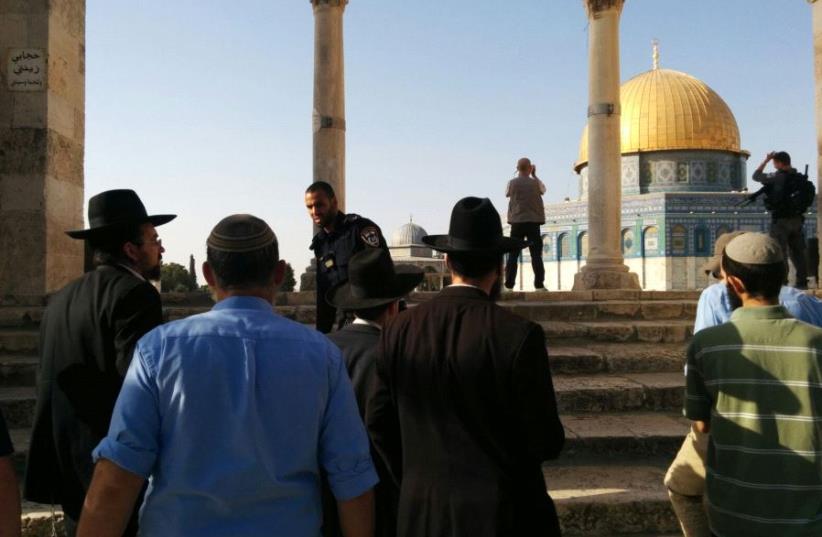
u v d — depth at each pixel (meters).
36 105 8.79
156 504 2.08
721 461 2.91
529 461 2.60
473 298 2.79
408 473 2.69
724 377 2.90
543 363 2.60
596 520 4.38
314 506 2.22
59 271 9.08
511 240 2.94
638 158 45.31
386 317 3.60
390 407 2.86
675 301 9.72
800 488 2.74
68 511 3.12
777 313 2.94
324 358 2.28
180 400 2.08
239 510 2.07
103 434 3.06
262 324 2.25
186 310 8.17
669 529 4.39
